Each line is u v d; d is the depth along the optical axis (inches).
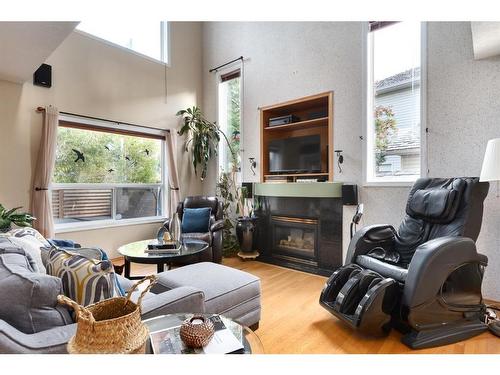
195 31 201.3
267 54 162.1
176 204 181.8
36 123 133.0
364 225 123.1
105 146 160.2
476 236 80.7
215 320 47.0
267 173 164.4
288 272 137.4
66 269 43.7
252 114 169.5
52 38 88.5
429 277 68.7
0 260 44.3
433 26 106.4
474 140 98.3
